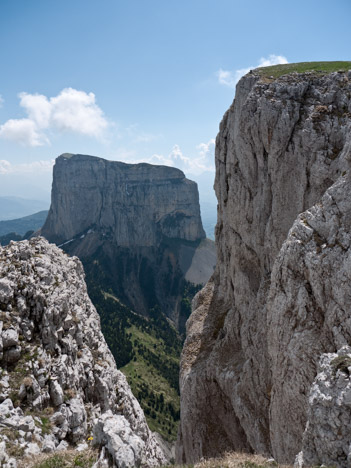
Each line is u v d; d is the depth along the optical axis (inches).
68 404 997.2
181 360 2162.9
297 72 1747.0
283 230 1603.1
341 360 743.1
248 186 1870.1
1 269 1173.1
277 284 1159.6
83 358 1240.2
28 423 854.5
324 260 1004.6
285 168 1578.5
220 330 2139.5
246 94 1925.4
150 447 1494.8
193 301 2664.9
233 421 1692.9
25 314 1100.5
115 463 721.0
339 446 652.7
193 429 1815.9
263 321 1491.1
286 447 1069.8
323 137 1456.7
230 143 2096.5
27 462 734.5
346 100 1493.6
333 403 685.3
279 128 1590.8
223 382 1736.0
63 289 1248.2
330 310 972.6
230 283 2250.2
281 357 1100.5
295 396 1032.8
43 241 1520.7
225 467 714.8
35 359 1014.4
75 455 761.0
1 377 930.1
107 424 795.4
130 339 7288.4
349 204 1021.2
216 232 2571.4
